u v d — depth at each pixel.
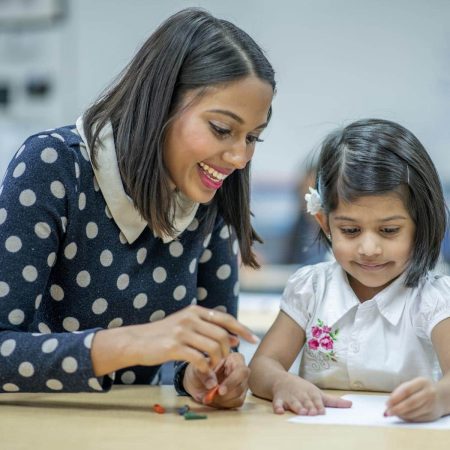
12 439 0.92
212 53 1.16
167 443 0.90
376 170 1.27
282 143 3.28
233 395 1.12
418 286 1.32
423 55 3.16
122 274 1.27
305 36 3.27
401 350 1.30
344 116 3.24
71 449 0.88
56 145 1.20
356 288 1.37
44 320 1.27
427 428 1.00
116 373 1.37
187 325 1.04
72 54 3.57
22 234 1.15
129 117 1.22
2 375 1.08
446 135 3.14
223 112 1.14
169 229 1.25
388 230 1.28
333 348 1.34
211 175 1.20
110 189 1.24
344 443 0.91
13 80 3.64
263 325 2.28
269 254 3.05
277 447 0.89
